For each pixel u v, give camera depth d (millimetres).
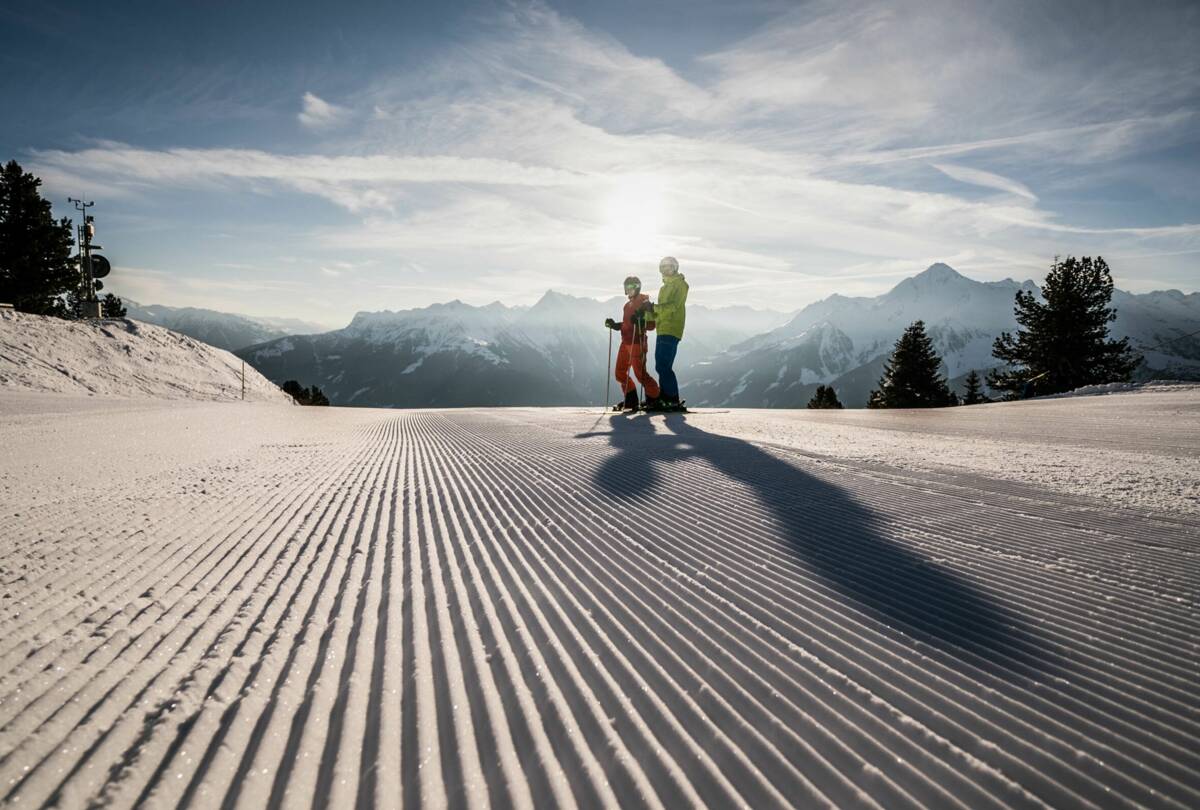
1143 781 1400
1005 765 1465
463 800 1345
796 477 5422
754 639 2182
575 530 3781
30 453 6926
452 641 2203
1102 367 40344
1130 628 2225
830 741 1573
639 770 1461
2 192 39375
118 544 3301
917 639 2158
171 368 24672
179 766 1419
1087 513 4020
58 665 1873
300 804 1313
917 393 52938
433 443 9406
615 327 14883
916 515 3996
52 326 23594
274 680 1867
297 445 9094
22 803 1247
